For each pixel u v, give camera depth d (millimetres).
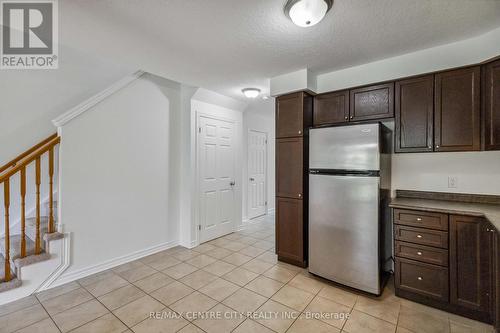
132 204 3098
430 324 1871
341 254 2432
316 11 1594
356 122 2686
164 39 2109
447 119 2193
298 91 2852
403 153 2604
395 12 1725
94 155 2738
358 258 2328
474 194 2291
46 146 2414
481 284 1847
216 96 3773
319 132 2605
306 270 2838
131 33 2012
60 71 2951
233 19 1805
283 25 1887
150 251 3301
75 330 1814
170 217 3555
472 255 1880
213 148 3904
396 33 2016
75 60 3020
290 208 2980
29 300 2201
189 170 3549
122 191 2994
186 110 3578
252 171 5125
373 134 2252
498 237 1535
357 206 2334
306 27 1911
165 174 3477
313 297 2271
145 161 3234
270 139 5695
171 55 2420
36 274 2326
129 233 3070
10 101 2707
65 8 1688
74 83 3064
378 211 2234
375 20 1822
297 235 2922
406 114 2396
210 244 3717
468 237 1894
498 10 1707
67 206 2537
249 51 2330
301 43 2176
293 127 2920
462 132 2129
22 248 2277
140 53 2375
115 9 1691
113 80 3338
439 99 2230
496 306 1561
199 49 2285
